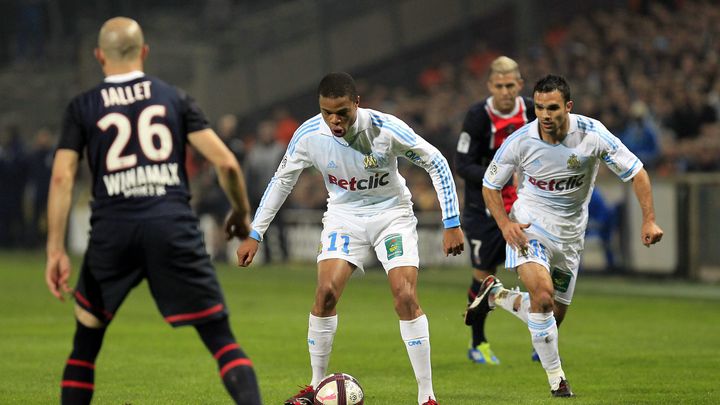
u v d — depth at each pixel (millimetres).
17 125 79688
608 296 44125
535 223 22719
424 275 56281
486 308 23688
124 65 16531
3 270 60812
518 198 23391
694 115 56562
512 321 36594
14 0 93125
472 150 27625
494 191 22547
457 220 20188
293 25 86812
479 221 27766
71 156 16078
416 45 84250
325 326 20641
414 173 61969
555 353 21969
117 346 30750
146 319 38031
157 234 15789
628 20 72562
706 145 53281
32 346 30969
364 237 20812
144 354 29125
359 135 19906
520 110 27500
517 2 79812
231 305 42500
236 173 16062
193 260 15977
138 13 89562
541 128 22000
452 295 45625
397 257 20359
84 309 16250
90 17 89562
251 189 60875
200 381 24578
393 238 20484
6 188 76625
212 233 65938
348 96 19188
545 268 22203
